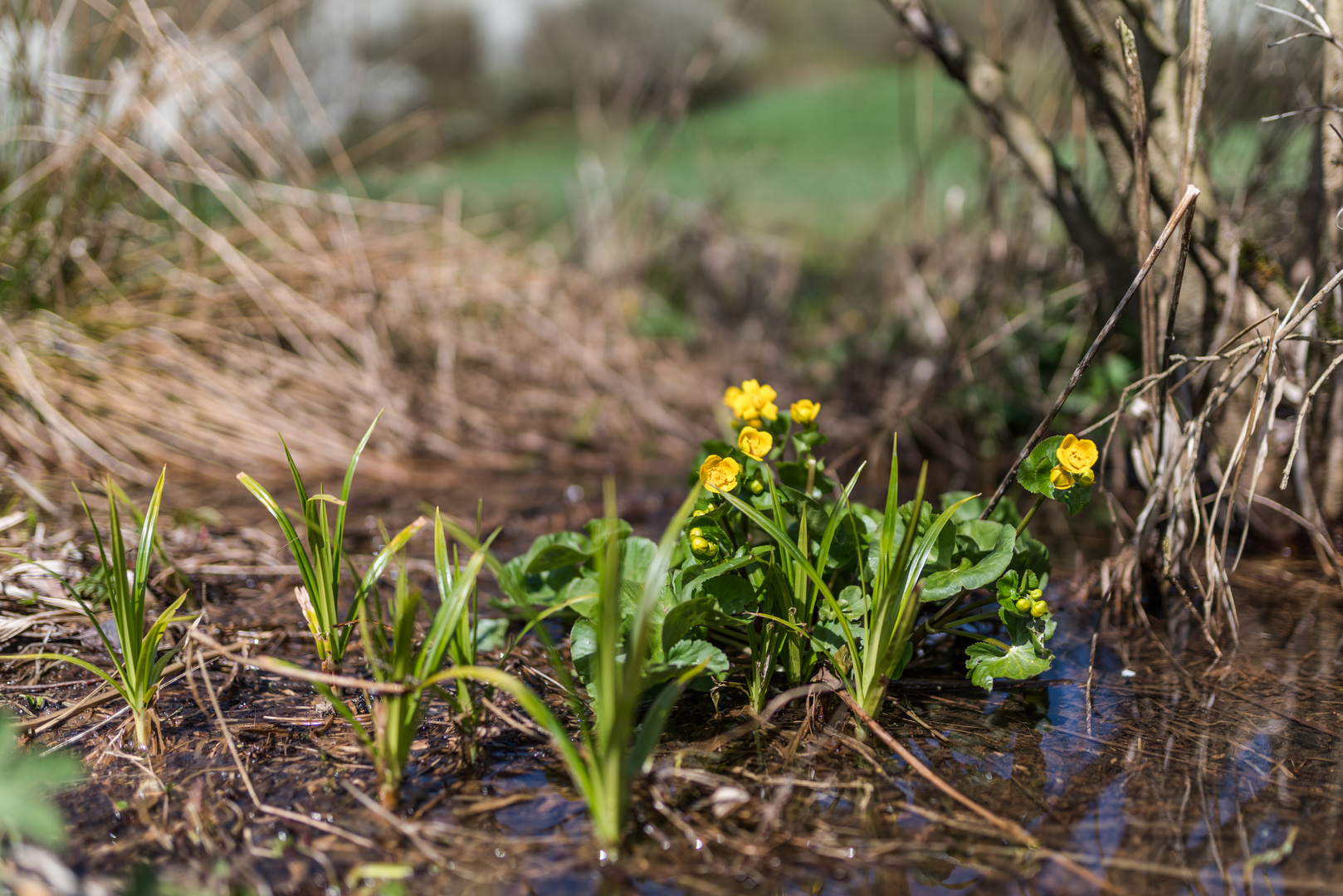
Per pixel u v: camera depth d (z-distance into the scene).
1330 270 2.30
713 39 5.09
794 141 13.69
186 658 1.82
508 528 2.90
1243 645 2.12
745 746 1.69
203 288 3.73
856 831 1.46
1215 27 3.01
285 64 3.96
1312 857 1.40
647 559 1.98
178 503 2.90
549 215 7.15
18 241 3.40
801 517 1.84
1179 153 2.23
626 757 1.55
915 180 4.43
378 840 1.43
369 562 2.59
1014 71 3.56
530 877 1.35
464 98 15.34
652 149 6.20
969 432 3.80
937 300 4.17
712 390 4.54
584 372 4.48
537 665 2.00
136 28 3.43
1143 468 2.30
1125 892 1.33
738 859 1.39
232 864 1.37
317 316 3.78
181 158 3.60
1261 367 2.24
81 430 3.17
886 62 19.58
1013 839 1.44
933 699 1.88
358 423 3.65
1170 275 2.26
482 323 4.70
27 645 2.03
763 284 5.64
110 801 1.51
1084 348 3.46
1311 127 2.51
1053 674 1.99
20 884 1.20
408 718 1.52
